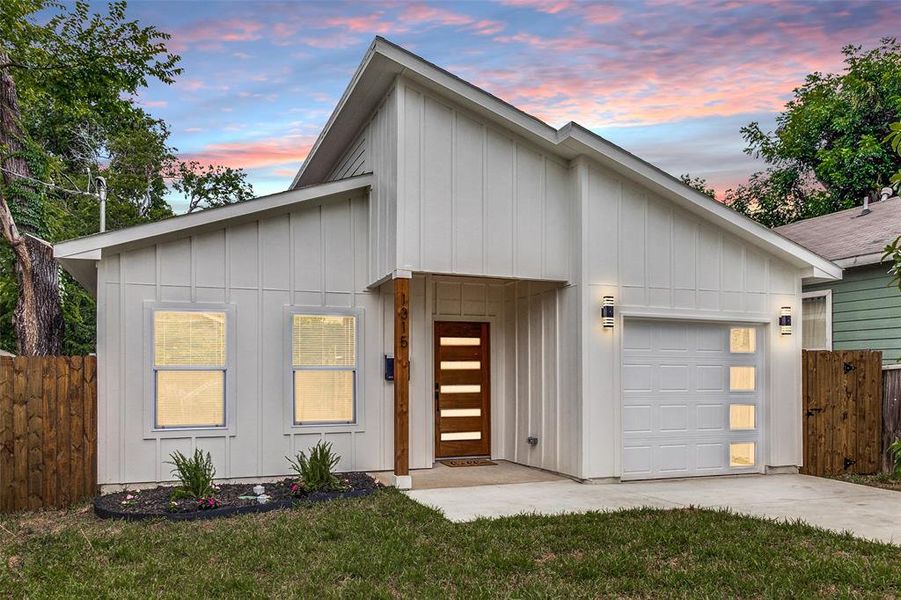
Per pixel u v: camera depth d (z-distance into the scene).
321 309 9.05
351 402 9.15
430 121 8.69
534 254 9.24
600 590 4.81
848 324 12.25
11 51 12.77
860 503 7.88
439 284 11.04
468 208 8.83
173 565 5.28
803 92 24.86
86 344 19.00
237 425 8.50
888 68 21.50
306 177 13.66
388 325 9.44
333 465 8.38
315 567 5.23
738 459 10.14
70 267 8.40
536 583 4.89
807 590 4.79
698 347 10.04
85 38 13.12
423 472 9.85
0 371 7.38
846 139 21.64
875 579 4.97
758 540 6.03
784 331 10.38
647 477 9.47
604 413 9.21
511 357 11.12
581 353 9.12
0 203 12.20
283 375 8.77
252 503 7.25
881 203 14.74
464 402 11.20
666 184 9.36
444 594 4.68
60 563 5.36
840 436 10.39
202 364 8.40
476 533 6.15
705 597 4.66
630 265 9.49
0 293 15.63
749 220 9.85
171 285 8.31
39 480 7.50
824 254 12.40
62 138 20.33
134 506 7.12
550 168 9.44
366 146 10.06
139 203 25.52
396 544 5.80
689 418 9.86
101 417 7.93
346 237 9.28
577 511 7.20
